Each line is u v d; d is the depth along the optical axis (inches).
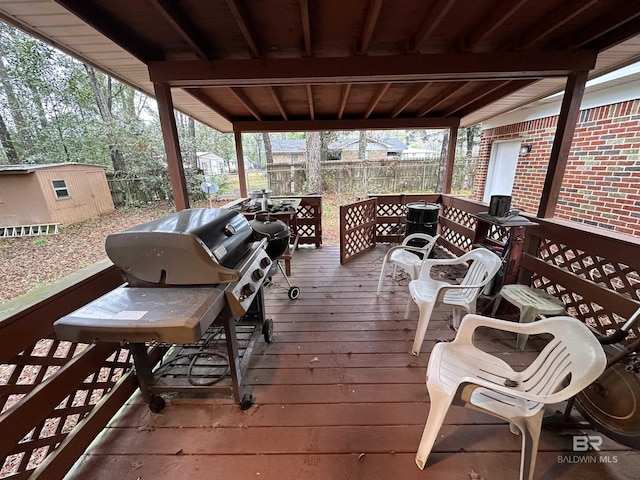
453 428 57.6
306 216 186.4
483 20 75.7
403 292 121.6
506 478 48.0
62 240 259.1
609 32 80.8
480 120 184.7
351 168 387.9
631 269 68.7
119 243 50.6
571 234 84.4
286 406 63.4
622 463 50.4
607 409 50.5
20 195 271.0
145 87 118.6
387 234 192.1
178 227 55.1
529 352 81.4
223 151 573.3
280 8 68.1
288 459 51.7
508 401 46.2
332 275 141.1
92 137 370.0
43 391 44.8
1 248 238.7
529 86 119.3
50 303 46.3
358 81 94.0
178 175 100.1
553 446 53.6
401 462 51.0
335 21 74.7
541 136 155.8
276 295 119.9
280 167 392.5
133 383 66.8
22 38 333.1
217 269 50.3
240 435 56.5
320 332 92.4
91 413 55.0
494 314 97.6
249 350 73.2
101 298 49.1
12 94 356.5
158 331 41.8
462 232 150.7
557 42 87.4
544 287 97.0
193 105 137.3
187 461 51.4
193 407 63.5
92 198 327.6
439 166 383.2
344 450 53.2
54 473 45.6
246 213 132.9
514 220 94.4
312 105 142.4
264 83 93.7
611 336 51.1
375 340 88.0
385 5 68.6
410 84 122.2
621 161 114.3
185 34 72.0
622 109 113.3
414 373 73.5
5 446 38.4
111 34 71.8
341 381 70.9
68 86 363.6
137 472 49.4
